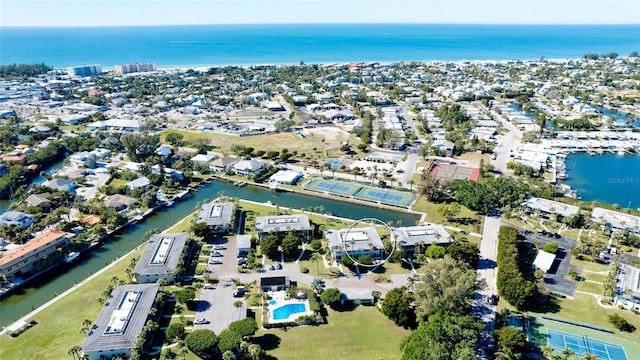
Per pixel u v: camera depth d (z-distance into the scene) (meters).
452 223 185.25
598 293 137.50
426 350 101.12
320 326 124.50
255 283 143.25
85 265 158.00
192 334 112.38
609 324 123.94
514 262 144.12
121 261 157.75
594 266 152.00
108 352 111.25
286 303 133.88
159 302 130.50
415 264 155.88
